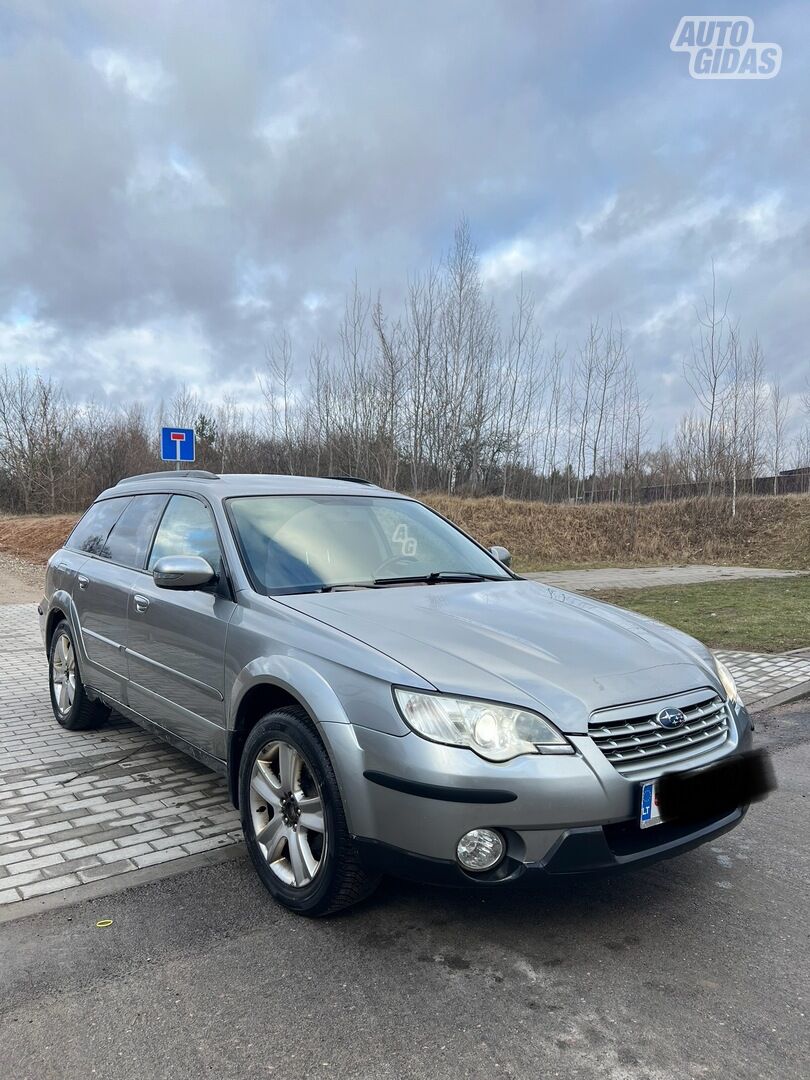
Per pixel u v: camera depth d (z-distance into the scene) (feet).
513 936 9.39
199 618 12.09
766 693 21.39
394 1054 7.32
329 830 9.19
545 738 8.43
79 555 17.99
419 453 96.73
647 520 90.48
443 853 8.28
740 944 9.27
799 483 101.60
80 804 13.57
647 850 8.75
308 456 101.14
